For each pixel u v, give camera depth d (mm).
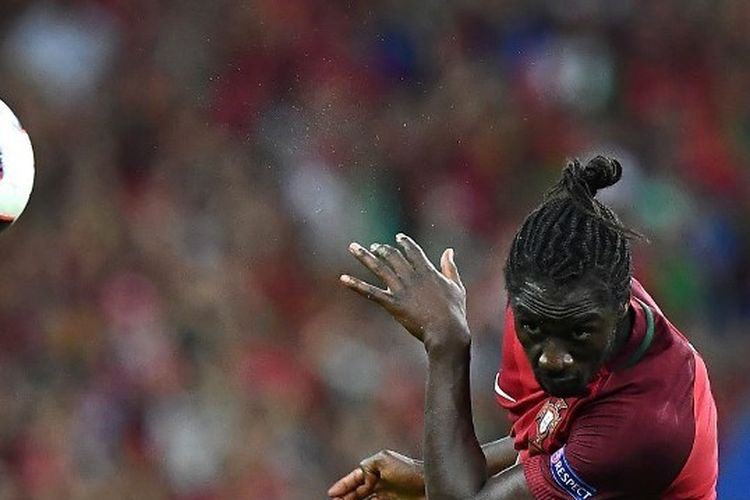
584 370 11273
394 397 34500
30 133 37438
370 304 36562
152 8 41031
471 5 43656
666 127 43156
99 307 34031
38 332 33500
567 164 11633
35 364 32969
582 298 11023
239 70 40750
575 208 11289
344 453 33344
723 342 38781
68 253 35000
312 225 37844
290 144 39500
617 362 11750
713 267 39938
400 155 40125
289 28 41594
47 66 39031
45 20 39719
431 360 12539
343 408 34219
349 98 40906
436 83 42125
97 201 36531
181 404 32656
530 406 13078
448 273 13078
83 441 31625
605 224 11258
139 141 38656
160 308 34562
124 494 31250
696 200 41500
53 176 37156
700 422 11883
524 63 43219
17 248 35219
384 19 42656
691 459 11828
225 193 37844
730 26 46000
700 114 44188
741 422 34125
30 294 34188
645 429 11625
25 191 13672
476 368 34250
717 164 42875
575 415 12078
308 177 38531
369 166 39719
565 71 43062
